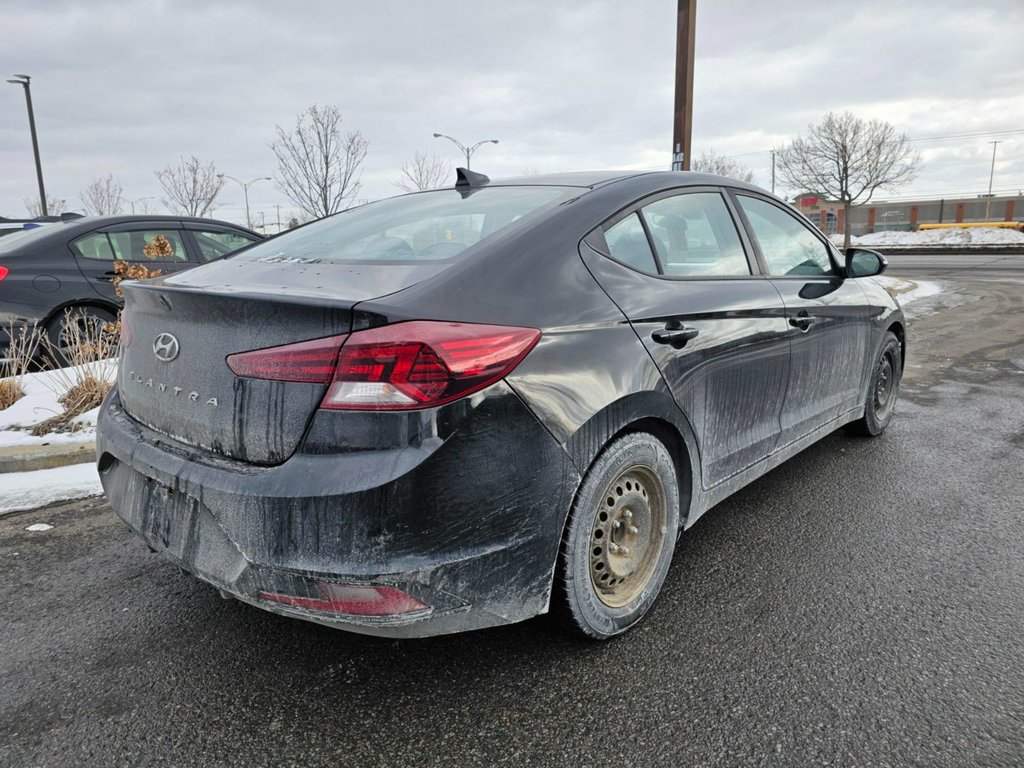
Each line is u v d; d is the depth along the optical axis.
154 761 1.95
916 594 2.72
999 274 20.92
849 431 4.70
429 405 1.83
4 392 5.18
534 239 2.28
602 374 2.21
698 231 2.97
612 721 2.07
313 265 2.37
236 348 1.98
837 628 2.50
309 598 1.86
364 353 1.80
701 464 2.74
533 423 2.02
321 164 17.98
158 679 2.30
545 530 2.09
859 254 3.82
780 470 4.12
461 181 3.22
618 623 2.44
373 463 1.81
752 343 2.95
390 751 1.97
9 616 2.69
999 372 6.91
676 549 3.15
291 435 1.88
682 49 9.22
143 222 6.85
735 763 1.89
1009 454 4.35
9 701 2.20
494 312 2.02
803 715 2.06
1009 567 2.92
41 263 6.07
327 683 2.28
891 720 2.03
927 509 3.53
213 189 26.66
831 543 3.18
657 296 2.53
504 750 1.97
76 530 3.47
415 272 2.10
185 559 2.07
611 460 2.27
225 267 2.57
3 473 4.23
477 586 1.97
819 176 30.11
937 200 61.12
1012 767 1.85
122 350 2.53
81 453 4.39
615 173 3.00
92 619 2.66
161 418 2.24
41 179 22.36
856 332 3.97
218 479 1.95
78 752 1.98
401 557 1.84
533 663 2.35
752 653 2.37
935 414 5.33
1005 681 2.19
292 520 1.83
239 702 2.19
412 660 2.38
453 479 1.87
